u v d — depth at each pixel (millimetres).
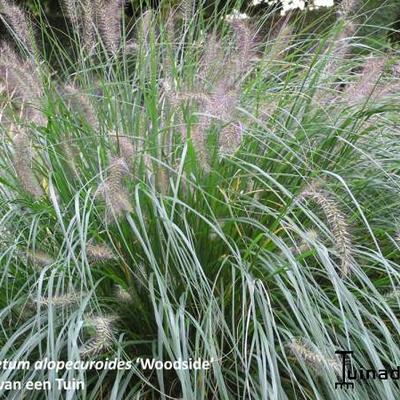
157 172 2566
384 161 2979
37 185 2643
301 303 2193
